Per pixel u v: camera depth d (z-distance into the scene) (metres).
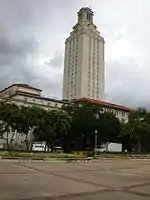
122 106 102.00
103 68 138.50
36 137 62.66
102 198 9.92
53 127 56.12
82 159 38.97
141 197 10.42
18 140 66.56
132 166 28.83
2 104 53.16
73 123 66.31
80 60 133.00
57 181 14.38
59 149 69.12
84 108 68.69
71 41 142.00
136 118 73.62
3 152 39.34
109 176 17.64
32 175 16.98
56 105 83.81
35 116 53.78
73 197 9.95
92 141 68.12
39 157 36.50
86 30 136.62
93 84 132.38
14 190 11.16
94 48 137.50
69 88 136.25
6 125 53.72
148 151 77.38
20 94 77.94
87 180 15.06
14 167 22.50
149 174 20.11
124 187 12.91
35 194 10.38
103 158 47.41
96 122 66.88
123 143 76.69
